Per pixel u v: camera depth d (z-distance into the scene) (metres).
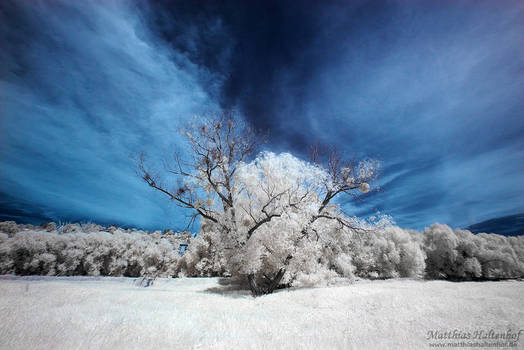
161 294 15.08
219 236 19.25
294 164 20.09
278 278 19.44
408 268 44.44
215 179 18.72
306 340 5.52
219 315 8.69
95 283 27.08
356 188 20.19
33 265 32.31
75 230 44.59
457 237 55.72
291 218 18.67
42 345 4.62
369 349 4.80
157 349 4.75
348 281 27.66
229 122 19.62
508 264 52.28
